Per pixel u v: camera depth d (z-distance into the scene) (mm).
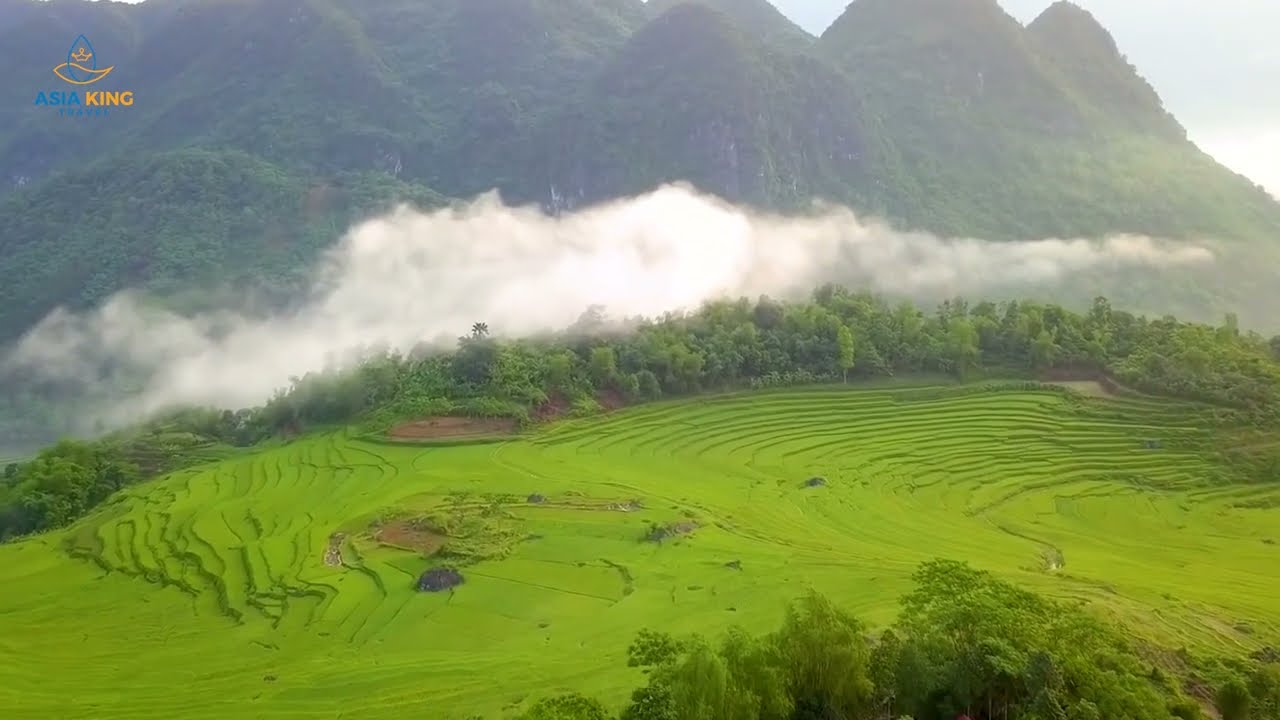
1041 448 113938
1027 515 93562
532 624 61219
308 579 73375
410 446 120000
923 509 93750
